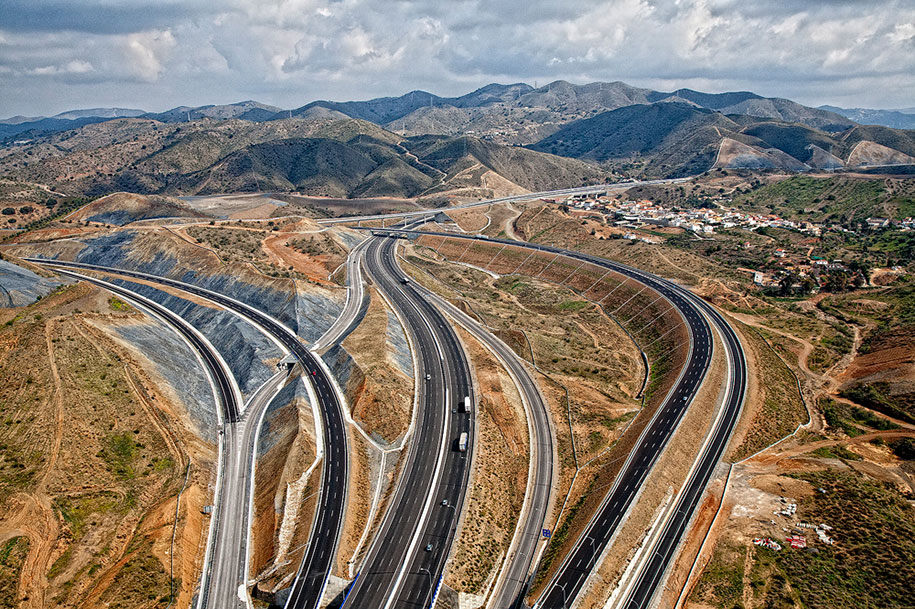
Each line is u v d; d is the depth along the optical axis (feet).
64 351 369.71
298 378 432.66
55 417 318.86
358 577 259.39
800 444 360.07
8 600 232.73
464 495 313.94
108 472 303.27
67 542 261.85
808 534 273.75
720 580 254.47
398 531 287.69
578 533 286.05
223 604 259.80
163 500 301.43
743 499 304.71
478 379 431.84
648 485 314.14
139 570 254.68
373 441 363.97
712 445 354.74
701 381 419.54
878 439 362.74
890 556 254.47
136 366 382.63
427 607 244.01
